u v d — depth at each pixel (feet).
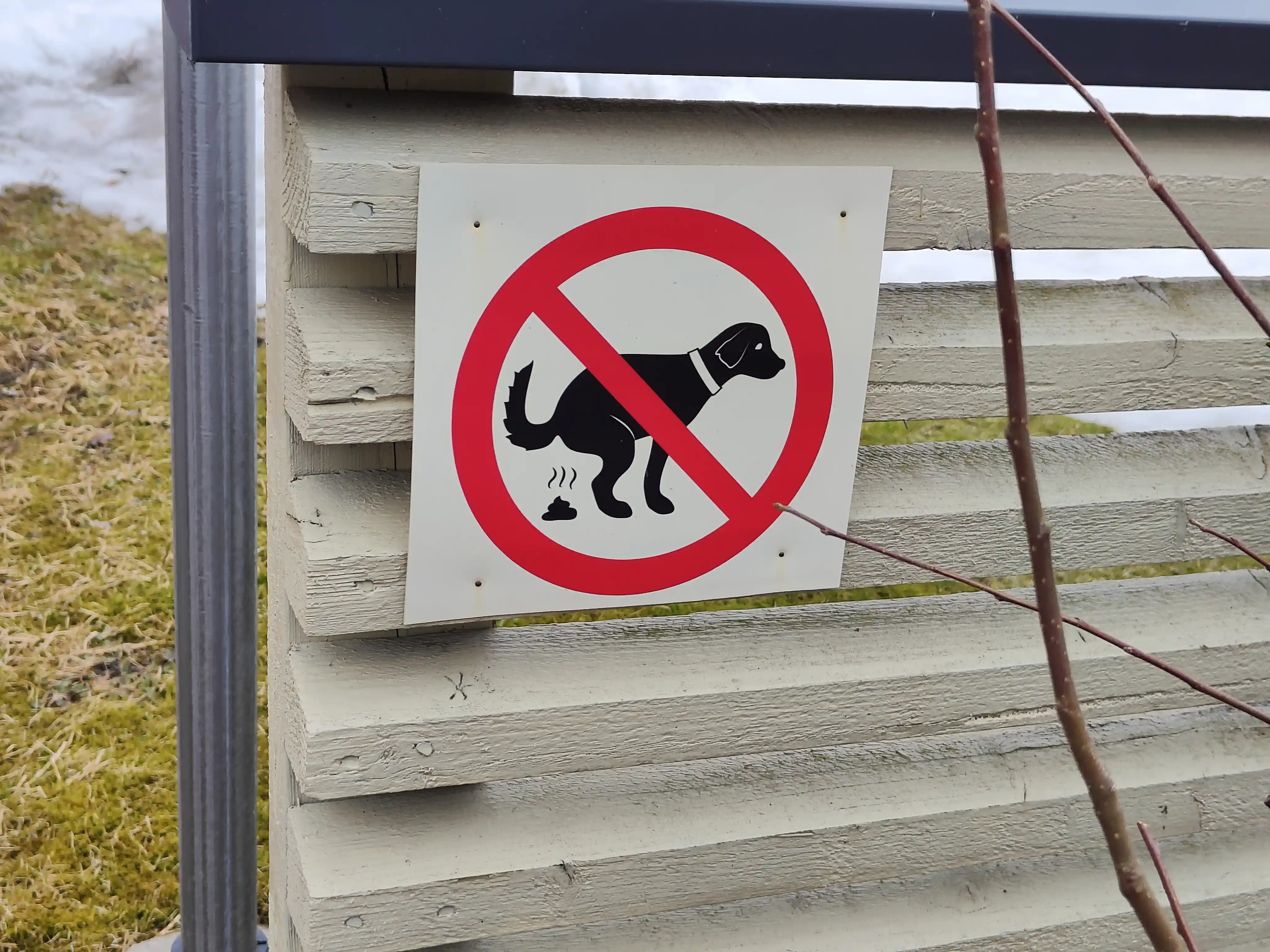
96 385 13.69
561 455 4.53
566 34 3.98
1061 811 5.75
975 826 5.61
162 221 16.15
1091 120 5.36
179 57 5.30
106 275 15.11
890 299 5.17
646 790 5.32
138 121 17.30
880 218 4.69
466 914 4.93
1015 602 3.04
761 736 5.16
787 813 5.38
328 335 4.37
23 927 8.70
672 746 5.06
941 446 5.48
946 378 5.14
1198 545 5.74
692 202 4.42
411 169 4.17
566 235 4.31
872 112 5.03
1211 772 5.99
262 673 10.91
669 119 4.73
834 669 5.26
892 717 5.34
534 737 4.86
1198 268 16.61
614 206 4.33
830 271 4.67
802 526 4.96
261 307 14.99
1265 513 5.82
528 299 4.33
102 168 16.62
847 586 5.23
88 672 10.85
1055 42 4.48
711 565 4.86
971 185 4.91
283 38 3.74
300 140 4.19
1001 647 5.52
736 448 4.74
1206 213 5.34
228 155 5.47
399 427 4.41
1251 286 5.73
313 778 4.62
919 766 5.68
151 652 11.09
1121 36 4.54
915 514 5.22
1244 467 5.83
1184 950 2.68
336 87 4.46
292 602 4.79
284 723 5.32
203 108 5.37
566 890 5.04
